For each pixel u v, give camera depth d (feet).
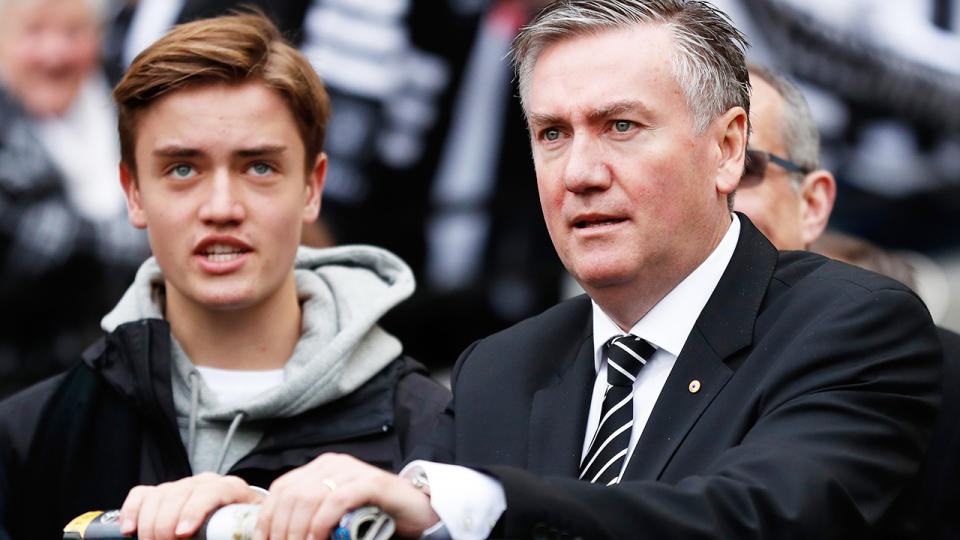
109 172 53.67
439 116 54.19
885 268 44.39
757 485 19.90
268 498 19.39
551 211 24.59
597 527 19.17
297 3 52.34
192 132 30.19
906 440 21.95
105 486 31.37
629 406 24.43
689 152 24.16
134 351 31.78
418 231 54.90
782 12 53.62
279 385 32.17
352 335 32.50
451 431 26.94
